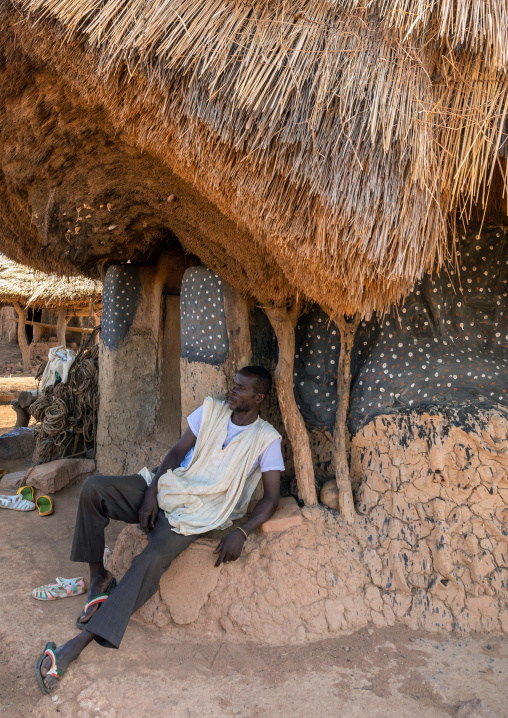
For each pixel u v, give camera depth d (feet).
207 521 7.73
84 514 7.77
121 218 10.94
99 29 5.61
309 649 7.47
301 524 8.64
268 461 8.30
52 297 39.32
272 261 8.20
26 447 17.87
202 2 5.77
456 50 5.53
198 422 8.63
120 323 14.16
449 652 7.35
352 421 9.40
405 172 5.55
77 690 6.51
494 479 8.05
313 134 5.41
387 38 5.58
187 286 10.75
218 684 6.71
